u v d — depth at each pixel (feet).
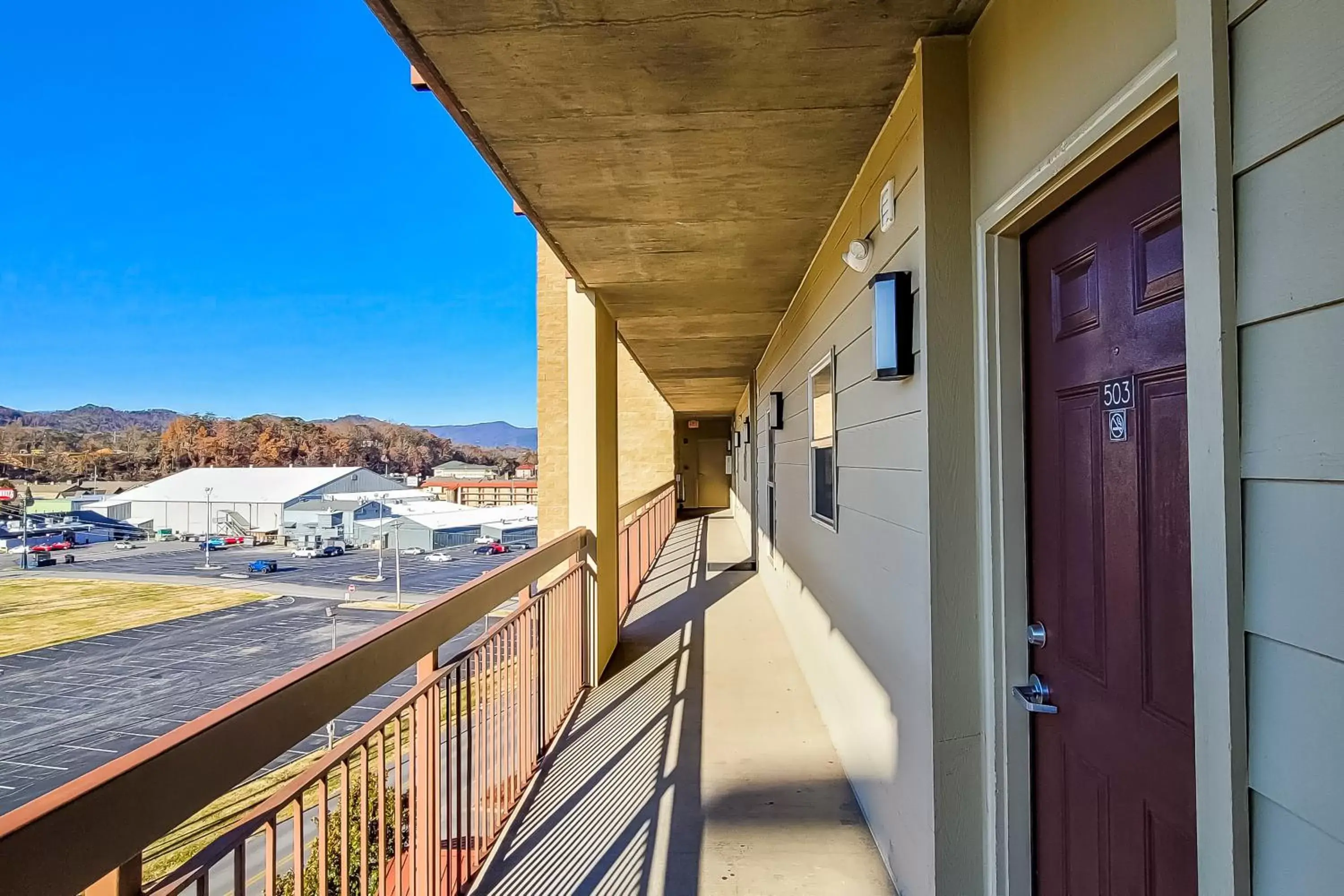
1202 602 2.73
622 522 21.24
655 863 7.73
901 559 6.97
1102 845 4.46
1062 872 5.03
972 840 5.79
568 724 11.80
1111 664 4.33
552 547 11.08
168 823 3.31
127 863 3.15
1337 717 2.18
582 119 7.08
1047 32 4.49
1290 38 2.34
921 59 5.90
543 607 10.60
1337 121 2.17
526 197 9.24
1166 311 3.70
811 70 6.25
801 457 14.87
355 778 6.88
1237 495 2.60
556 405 44.27
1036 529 5.33
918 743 6.40
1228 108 2.61
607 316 15.57
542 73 6.18
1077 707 4.76
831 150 7.92
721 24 5.52
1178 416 3.63
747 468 35.73
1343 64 2.14
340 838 4.89
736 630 18.22
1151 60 3.37
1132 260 4.02
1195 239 2.75
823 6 5.33
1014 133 4.99
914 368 6.39
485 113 6.95
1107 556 4.35
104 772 3.03
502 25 5.46
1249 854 2.54
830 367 11.03
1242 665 2.57
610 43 5.74
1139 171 3.94
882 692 7.88
